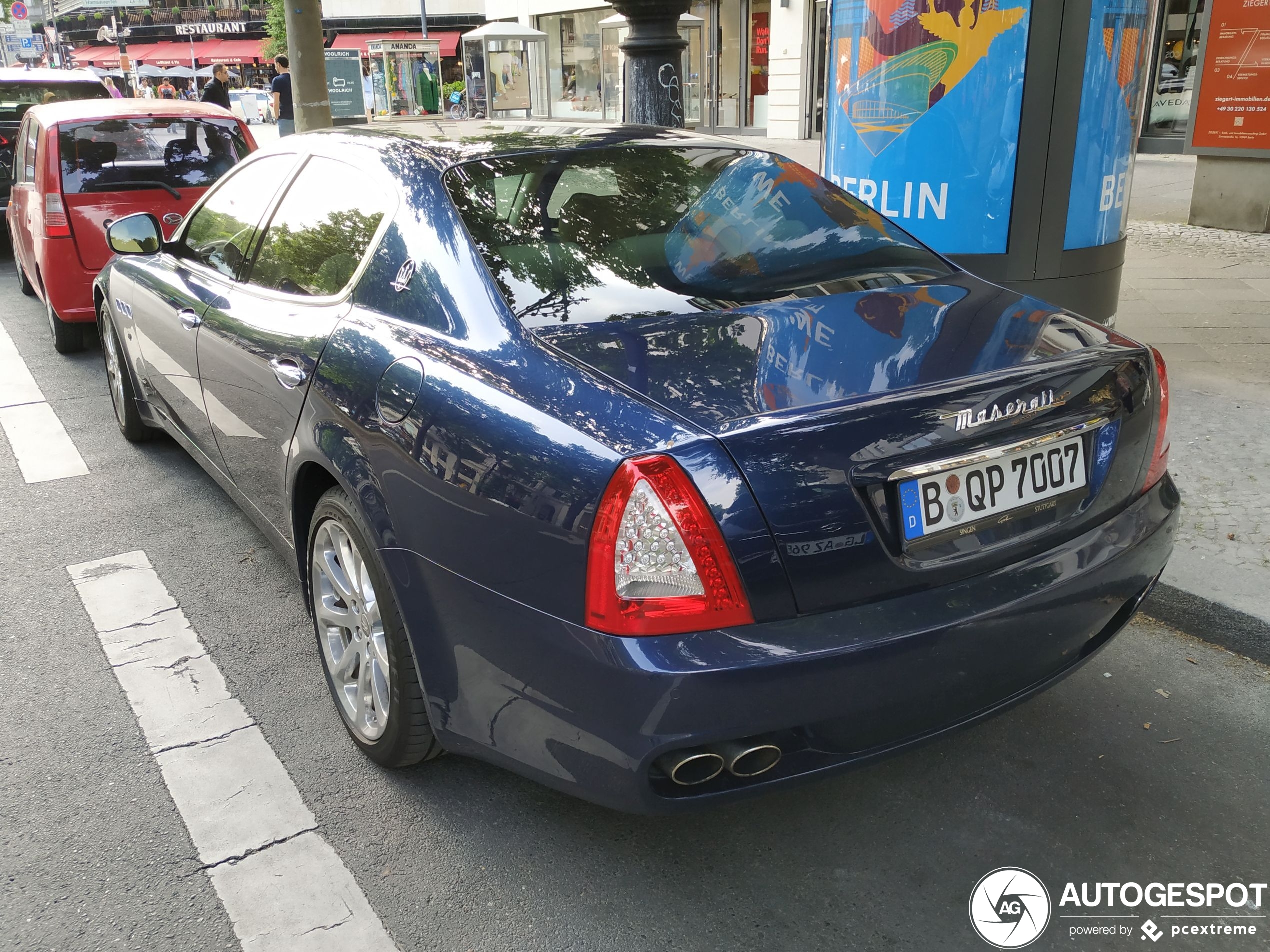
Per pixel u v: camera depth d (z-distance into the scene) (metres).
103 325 5.08
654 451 1.83
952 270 2.88
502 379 2.14
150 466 4.87
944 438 1.99
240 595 3.62
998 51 4.86
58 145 6.34
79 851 2.38
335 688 2.79
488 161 2.74
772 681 1.82
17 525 4.23
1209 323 6.54
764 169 3.06
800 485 1.86
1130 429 2.35
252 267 3.34
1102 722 2.83
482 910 2.20
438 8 46.22
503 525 1.99
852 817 2.48
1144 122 16.58
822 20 21.30
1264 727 2.80
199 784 2.62
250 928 2.16
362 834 2.43
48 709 2.95
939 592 2.00
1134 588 2.32
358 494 2.35
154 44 56.25
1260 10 9.10
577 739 1.95
